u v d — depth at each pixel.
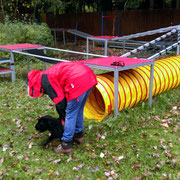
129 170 3.17
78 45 17.06
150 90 5.03
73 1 20.72
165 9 14.99
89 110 5.01
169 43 9.73
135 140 3.93
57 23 21.86
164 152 3.54
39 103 5.62
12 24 12.12
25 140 4.01
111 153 3.57
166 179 2.99
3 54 10.41
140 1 18.97
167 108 5.20
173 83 6.05
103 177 3.07
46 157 3.52
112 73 5.19
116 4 21.70
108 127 4.26
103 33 18.70
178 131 4.19
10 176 3.09
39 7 18.58
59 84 3.13
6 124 4.59
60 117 3.64
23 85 7.12
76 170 3.20
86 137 4.03
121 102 4.60
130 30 16.94
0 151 3.69
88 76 3.24
